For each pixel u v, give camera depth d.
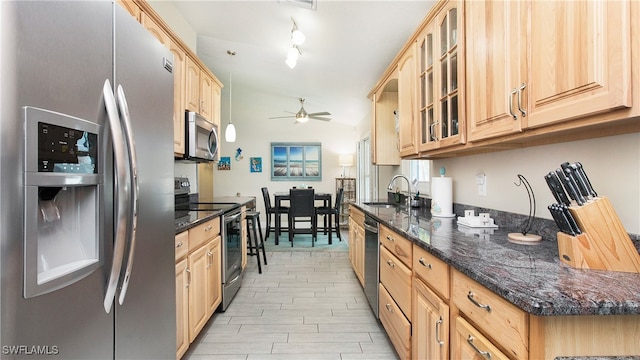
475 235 1.48
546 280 0.84
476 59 1.38
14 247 0.60
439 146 1.77
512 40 1.14
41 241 0.71
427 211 2.59
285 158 7.12
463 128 1.50
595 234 0.93
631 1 0.74
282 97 6.14
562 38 0.92
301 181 7.12
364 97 4.61
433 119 1.84
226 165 7.06
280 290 2.98
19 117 0.61
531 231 1.47
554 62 0.95
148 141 1.09
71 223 0.79
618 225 0.92
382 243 2.11
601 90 0.80
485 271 0.92
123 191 0.84
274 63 4.15
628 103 0.75
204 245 2.07
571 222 0.97
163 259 1.20
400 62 2.47
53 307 0.68
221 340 2.05
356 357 1.87
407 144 2.30
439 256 1.16
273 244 5.13
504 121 1.19
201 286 1.99
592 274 0.89
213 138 2.77
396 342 1.75
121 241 0.84
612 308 0.69
